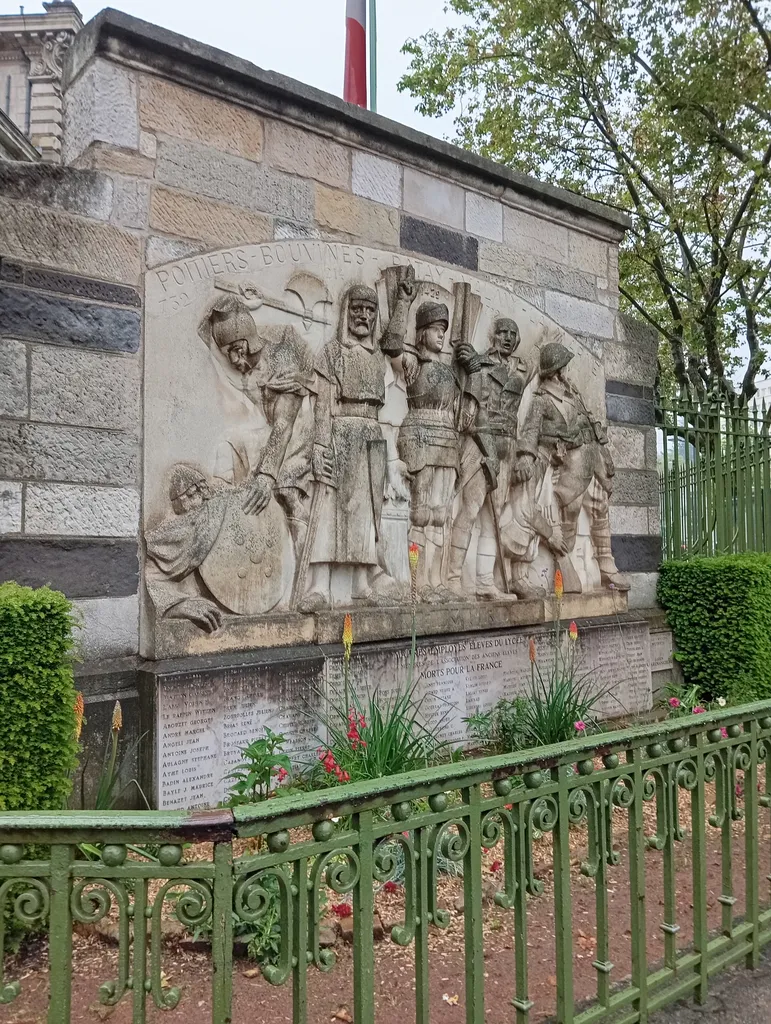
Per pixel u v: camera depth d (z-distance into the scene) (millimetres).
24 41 18688
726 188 13891
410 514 5625
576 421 6734
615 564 7164
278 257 4926
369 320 5277
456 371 5926
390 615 5293
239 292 4734
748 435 8789
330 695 4844
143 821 1703
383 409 5523
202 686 4285
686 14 10664
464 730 5625
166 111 4555
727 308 14914
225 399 4652
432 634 5562
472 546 5973
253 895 1761
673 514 8133
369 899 1924
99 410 4199
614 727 6414
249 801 3797
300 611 4895
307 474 4961
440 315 5672
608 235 7273
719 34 10828
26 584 3936
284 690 4633
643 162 13383
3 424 3908
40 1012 2582
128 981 1780
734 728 2939
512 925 3295
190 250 4594
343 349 5211
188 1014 2570
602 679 6633
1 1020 2529
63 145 4676
